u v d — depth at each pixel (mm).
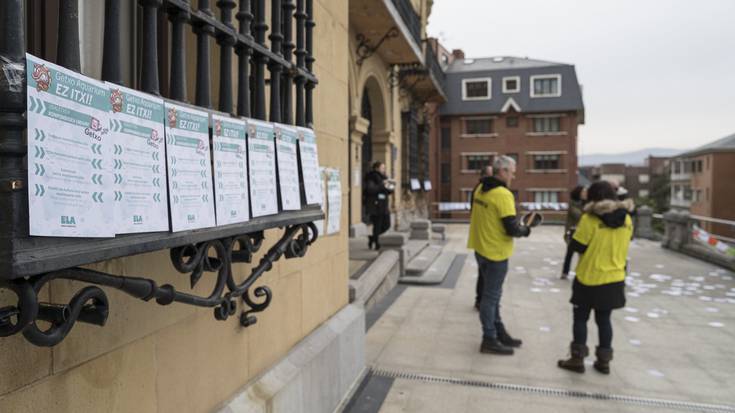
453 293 7285
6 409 1219
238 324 2408
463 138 38969
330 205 3570
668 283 8430
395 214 14742
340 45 3863
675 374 4270
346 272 4074
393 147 15125
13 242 911
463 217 38531
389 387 3932
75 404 1440
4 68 910
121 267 1615
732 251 9969
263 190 1975
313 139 2590
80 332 1455
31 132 949
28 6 1465
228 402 2285
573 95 36938
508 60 42156
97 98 1132
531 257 11344
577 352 4262
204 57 1692
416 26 13883
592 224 4113
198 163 1539
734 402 3730
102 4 1753
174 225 1405
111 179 1166
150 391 1786
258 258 2602
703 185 49250
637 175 93562
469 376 4168
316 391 3068
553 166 37594
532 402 3697
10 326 1024
